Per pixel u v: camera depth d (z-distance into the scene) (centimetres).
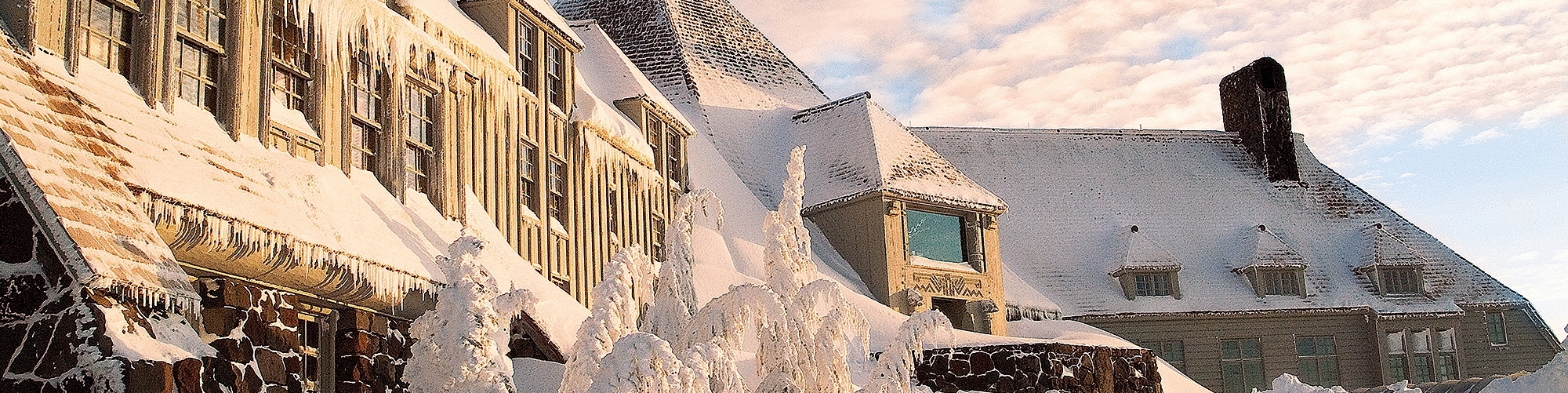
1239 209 4856
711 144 3741
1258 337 4362
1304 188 5025
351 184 1528
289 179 1348
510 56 2233
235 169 1264
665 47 4197
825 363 1296
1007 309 3769
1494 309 4622
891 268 3328
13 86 1033
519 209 2059
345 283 1284
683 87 4056
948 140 4866
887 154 3547
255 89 1420
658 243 2780
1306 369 4372
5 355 934
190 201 1093
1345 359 4412
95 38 1224
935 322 1317
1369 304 4478
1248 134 5200
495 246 1772
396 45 1681
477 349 1016
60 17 1169
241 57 1395
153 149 1149
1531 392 1190
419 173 1742
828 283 1326
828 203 3478
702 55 4247
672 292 1357
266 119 1417
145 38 1273
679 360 1046
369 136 1645
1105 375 2542
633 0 4388
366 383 1404
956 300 3500
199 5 1363
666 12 4300
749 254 3119
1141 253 4403
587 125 2423
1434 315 4506
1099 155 4972
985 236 3581
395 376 1490
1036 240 4494
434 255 1525
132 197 1039
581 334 1083
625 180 2609
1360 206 5006
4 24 1121
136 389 918
